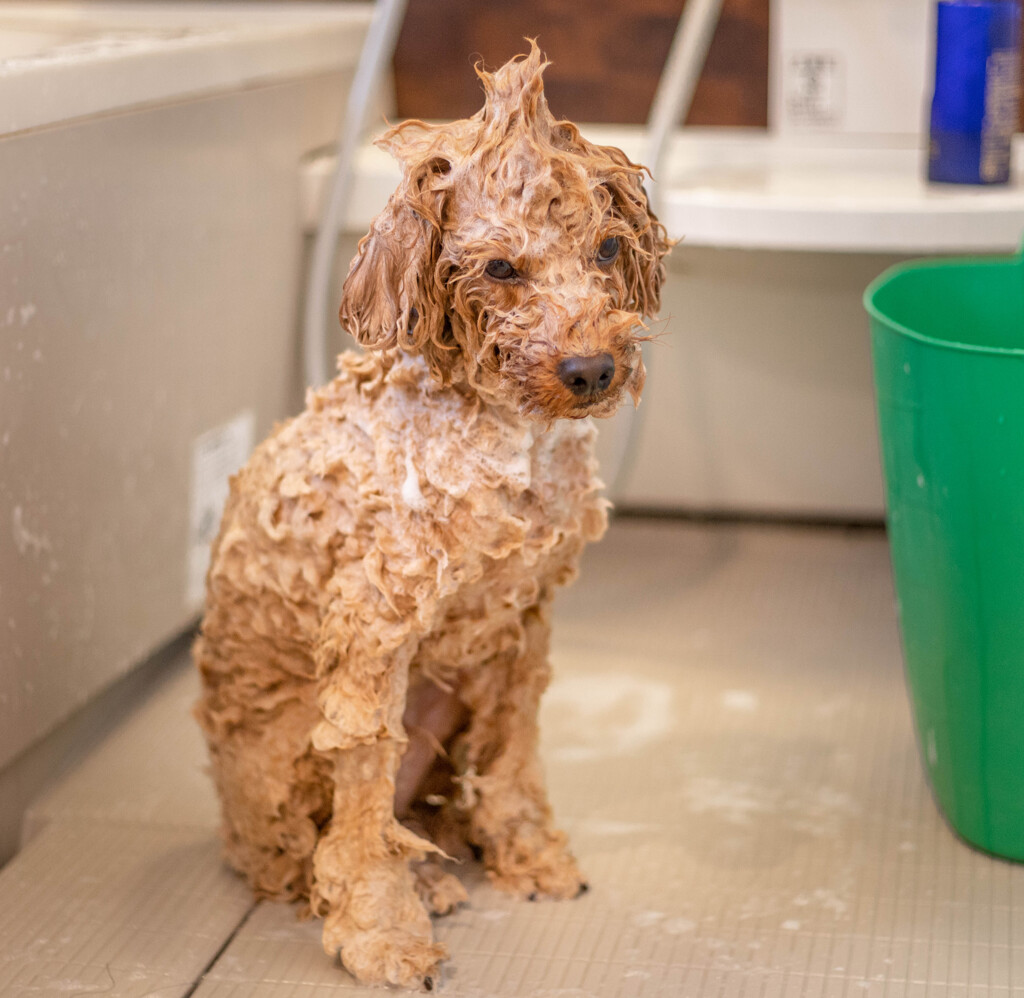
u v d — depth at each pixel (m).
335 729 0.88
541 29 1.76
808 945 0.95
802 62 1.69
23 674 1.10
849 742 1.26
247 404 1.52
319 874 0.92
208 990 0.91
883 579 1.64
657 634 1.50
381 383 0.88
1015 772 1.02
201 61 1.32
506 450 0.85
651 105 1.77
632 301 0.86
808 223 1.47
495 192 0.77
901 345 0.99
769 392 1.76
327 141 1.68
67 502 1.15
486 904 1.00
